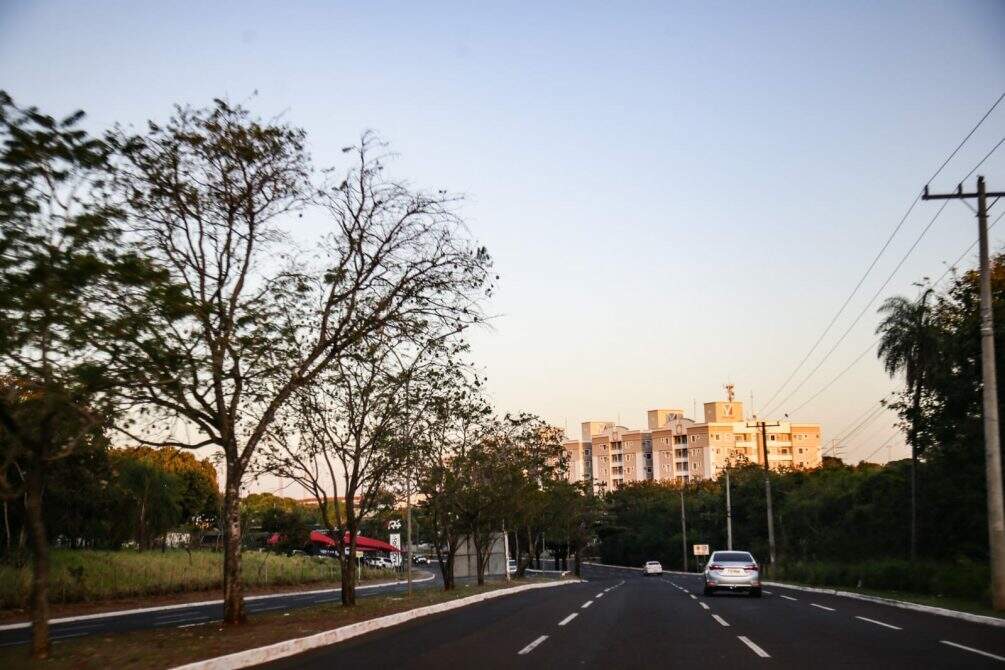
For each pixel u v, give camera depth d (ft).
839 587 130.41
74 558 129.39
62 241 45.16
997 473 72.59
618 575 310.24
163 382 54.65
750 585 106.11
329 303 72.79
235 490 68.39
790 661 42.88
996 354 102.83
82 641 58.13
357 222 73.05
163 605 119.03
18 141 43.57
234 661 45.06
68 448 49.67
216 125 63.87
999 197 75.25
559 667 42.01
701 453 463.42
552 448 166.30
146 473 151.23
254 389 69.92
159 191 62.59
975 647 48.16
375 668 43.11
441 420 108.68
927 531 125.29
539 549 342.85
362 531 366.02
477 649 50.62
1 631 80.33
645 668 41.19
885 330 120.67
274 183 66.39
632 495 414.62
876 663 41.63
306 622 68.85
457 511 137.49
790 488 248.11
